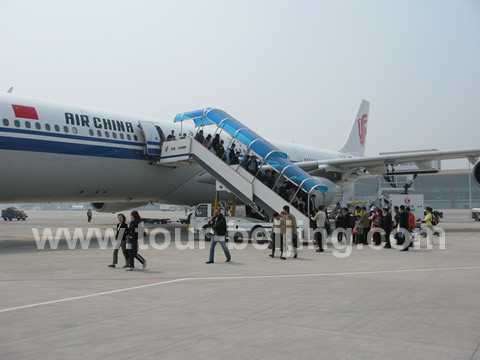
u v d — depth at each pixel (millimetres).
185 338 5258
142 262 10992
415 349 4832
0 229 29344
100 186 18484
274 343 5059
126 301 7297
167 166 20828
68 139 16703
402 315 6281
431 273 10211
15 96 16016
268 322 5957
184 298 7523
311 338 5234
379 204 43062
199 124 22000
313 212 18438
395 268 11094
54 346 4969
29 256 13688
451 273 10203
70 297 7621
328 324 5844
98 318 6191
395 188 46531
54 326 5781
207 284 8875
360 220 17500
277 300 7332
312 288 8391
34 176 15953
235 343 5066
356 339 5188
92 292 8062
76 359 4555
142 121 20125
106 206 26109
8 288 8461
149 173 20172
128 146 18984
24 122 15547
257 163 21141
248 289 8328
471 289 8203
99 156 17781
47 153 16078
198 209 19609
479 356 4609
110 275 10047
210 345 4996
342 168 24453
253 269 11008
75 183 17438
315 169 24047
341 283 8922
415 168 34656
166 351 4797
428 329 5574
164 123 21609
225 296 7676
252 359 4551
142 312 6539
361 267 11328
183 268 11188
